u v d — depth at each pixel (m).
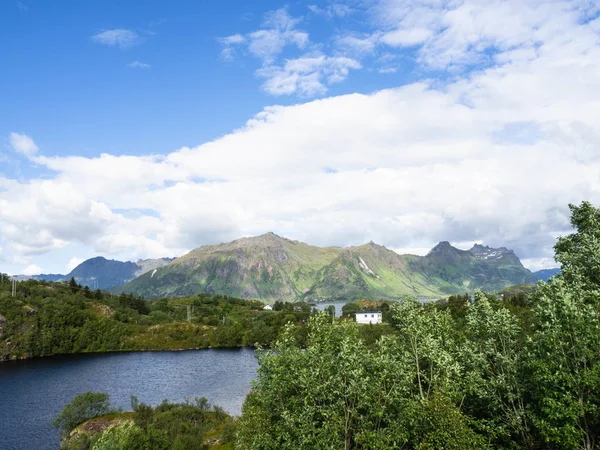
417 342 34.12
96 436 57.81
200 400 85.94
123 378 132.38
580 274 31.25
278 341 34.56
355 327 36.31
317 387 28.66
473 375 31.34
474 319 34.34
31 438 73.69
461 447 26.27
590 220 34.03
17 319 193.25
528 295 33.56
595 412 25.42
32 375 139.62
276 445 29.69
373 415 29.23
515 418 29.62
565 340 27.38
